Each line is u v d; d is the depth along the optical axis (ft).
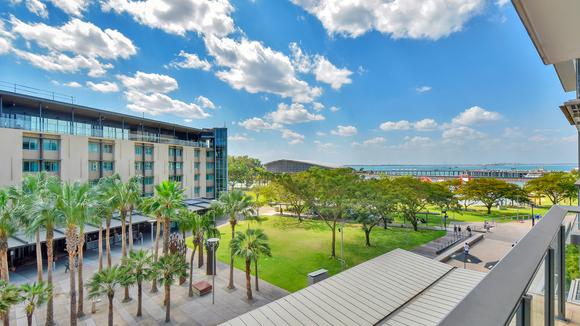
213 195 181.57
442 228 131.64
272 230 132.57
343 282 54.34
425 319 43.60
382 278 56.13
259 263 87.92
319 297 48.96
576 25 11.68
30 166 95.55
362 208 101.40
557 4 10.58
